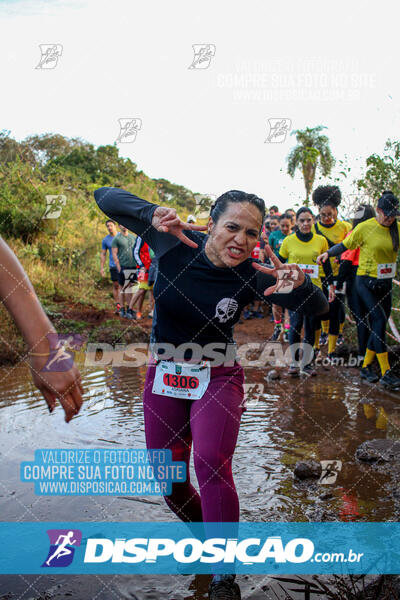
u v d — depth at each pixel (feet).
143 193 48.49
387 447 12.30
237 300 7.68
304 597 7.30
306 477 11.24
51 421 14.83
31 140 45.09
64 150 46.16
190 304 7.61
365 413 15.53
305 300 8.04
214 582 7.26
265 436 13.85
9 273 3.11
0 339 22.27
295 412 15.79
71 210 41.98
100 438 13.61
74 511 10.00
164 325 7.91
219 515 7.13
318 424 14.67
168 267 7.70
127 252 32.19
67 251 39.68
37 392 17.67
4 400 16.80
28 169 41.70
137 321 30.86
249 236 7.39
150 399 8.07
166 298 7.68
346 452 12.66
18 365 21.35
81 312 31.73
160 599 7.49
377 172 22.50
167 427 8.00
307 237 20.40
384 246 17.95
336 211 21.30
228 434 7.43
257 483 11.10
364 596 7.07
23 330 3.23
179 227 7.54
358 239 18.38
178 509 8.55
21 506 10.12
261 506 10.09
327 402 16.74
